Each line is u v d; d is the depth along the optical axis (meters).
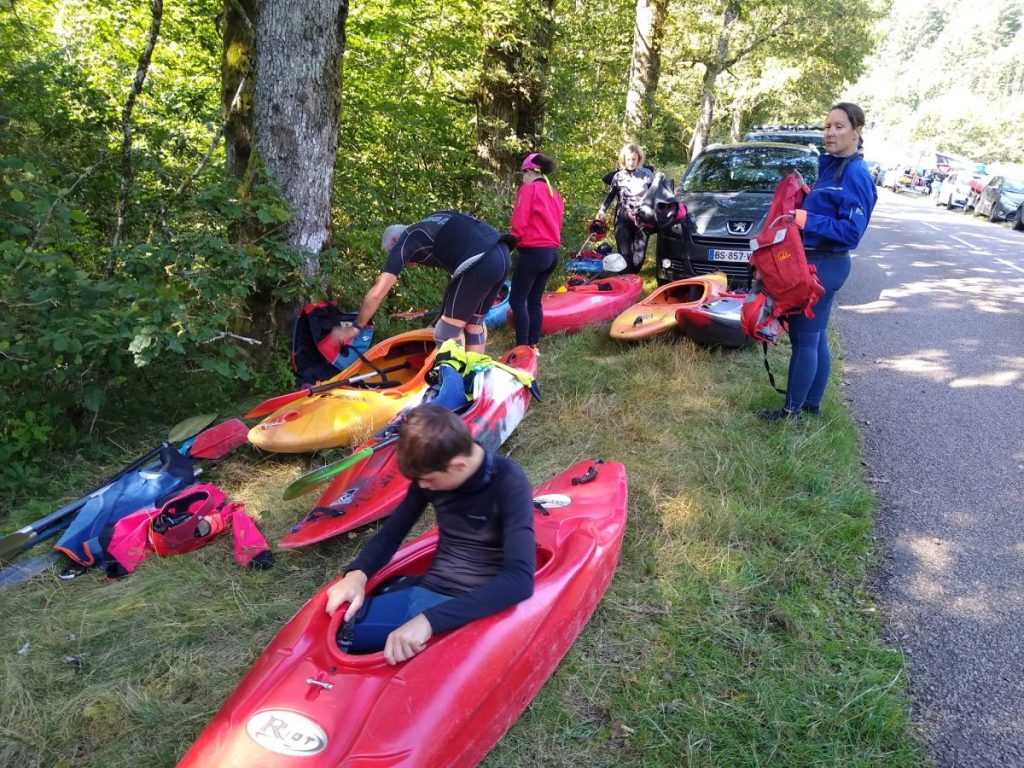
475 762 2.40
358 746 2.10
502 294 7.87
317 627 2.52
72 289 4.68
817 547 3.80
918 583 3.57
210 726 2.27
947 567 3.69
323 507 3.93
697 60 21.78
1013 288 9.86
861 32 23.95
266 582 3.63
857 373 6.47
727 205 8.91
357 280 7.20
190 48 8.26
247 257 5.28
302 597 3.51
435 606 2.38
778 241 4.55
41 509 4.20
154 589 3.56
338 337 5.48
